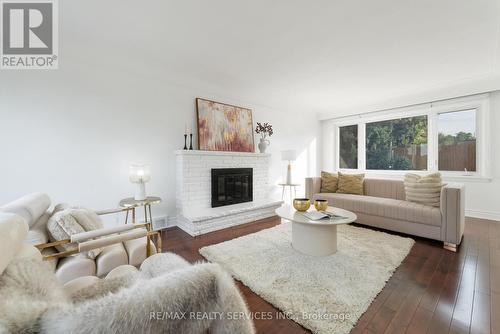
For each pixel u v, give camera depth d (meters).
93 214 1.83
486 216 3.61
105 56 2.77
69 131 2.58
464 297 1.61
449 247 2.48
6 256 0.70
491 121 3.55
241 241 2.64
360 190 3.77
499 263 2.12
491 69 3.20
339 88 4.05
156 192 3.25
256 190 4.29
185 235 2.96
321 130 5.98
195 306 0.63
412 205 2.88
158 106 3.25
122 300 0.56
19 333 0.48
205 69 3.22
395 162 4.72
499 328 1.33
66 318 0.51
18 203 1.34
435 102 4.09
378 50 2.63
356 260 2.14
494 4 1.83
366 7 1.88
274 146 4.91
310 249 2.25
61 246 1.42
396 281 1.83
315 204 2.53
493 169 3.55
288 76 3.46
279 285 1.74
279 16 2.01
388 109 4.70
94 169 2.75
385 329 1.32
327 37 2.35
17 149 2.32
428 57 2.81
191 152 3.34
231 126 4.03
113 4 1.85
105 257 1.41
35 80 2.40
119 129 2.92
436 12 1.94
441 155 4.07
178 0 1.80
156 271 1.12
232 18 2.04
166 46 2.57
